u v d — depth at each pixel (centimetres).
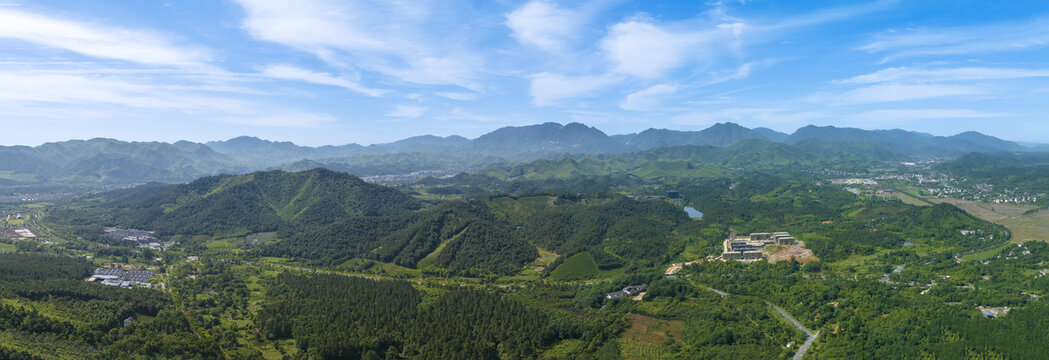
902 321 19100
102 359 17138
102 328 19562
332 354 18862
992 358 16375
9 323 18212
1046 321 17762
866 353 17500
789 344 19250
